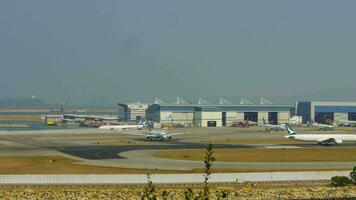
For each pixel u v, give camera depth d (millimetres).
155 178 199500
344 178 199375
